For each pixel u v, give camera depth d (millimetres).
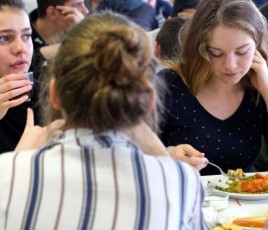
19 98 2412
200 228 1476
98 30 1322
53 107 1420
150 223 1301
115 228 1289
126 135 1366
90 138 1335
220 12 2562
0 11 2482
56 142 1374
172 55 3172
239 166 2846
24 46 2541
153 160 1358
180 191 1370
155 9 6469
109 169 1312
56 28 3980
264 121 2936
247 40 2561
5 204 1329
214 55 2635
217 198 2271
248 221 2043
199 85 2803
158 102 1414
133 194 1303
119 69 1238
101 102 1250
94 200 1296
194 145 2811
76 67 1278
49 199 1306
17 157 1371
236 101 2875
